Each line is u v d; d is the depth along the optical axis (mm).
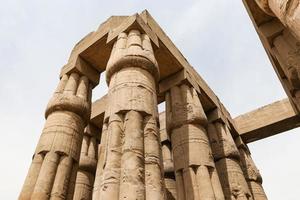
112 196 5445
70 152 9367
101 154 6852
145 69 8367
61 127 9656
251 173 14133
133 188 5473
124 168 5859
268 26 9086
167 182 15203
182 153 9922
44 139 9328
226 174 11789
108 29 11766
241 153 15156
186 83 12164
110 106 7473
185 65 12945
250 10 9219
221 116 14125
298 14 4793
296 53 7855
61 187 8523
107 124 7277
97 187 6379
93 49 11930
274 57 10039
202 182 8984
